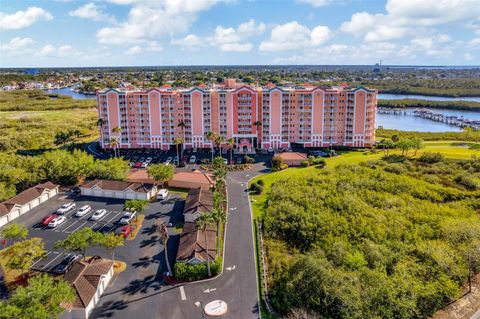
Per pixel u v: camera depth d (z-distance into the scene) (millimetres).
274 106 154250
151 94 151750
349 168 116188
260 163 137500
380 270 61719
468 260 64000
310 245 74250
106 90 151000
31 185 105188
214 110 154375
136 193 99250
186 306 56875
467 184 101250
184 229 77562
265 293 59969
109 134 154500
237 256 71062
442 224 77062
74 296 53531
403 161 123750
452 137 172000
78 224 84188
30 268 66500
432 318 55062
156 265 67812
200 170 128125
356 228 77625
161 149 156750
